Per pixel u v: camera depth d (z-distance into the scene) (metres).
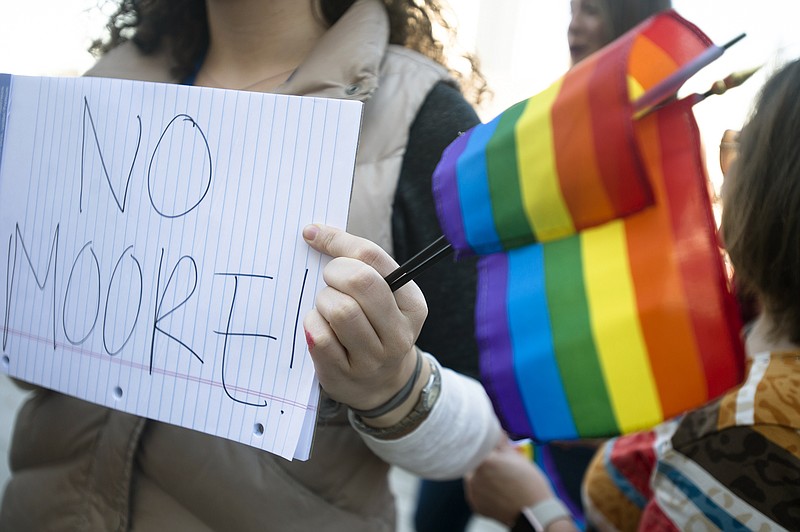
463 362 1.00
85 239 0.87
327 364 0.75
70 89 0.89
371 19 0.98
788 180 0.88
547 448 1.63
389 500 1.07
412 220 0.95
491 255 0.88
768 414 0.86
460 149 0.87
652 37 0.76
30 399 1.09
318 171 0.75
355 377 0.78
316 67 0.96
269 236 0.77
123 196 0.85
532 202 0.81
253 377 0.78
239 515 0.94
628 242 0.78
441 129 0.96
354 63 0.94
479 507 1.31
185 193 0.81
